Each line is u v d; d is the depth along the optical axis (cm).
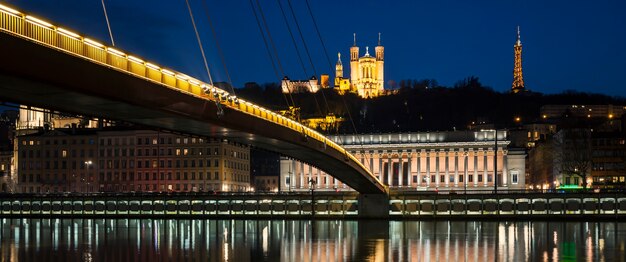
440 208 16762
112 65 6638
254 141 10731
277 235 11688
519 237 10994
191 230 13088
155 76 7306
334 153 13225
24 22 5688
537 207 16312
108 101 6831
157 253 8981
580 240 10412
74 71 6184
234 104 8950
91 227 14188
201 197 17775
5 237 11625
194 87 8069
